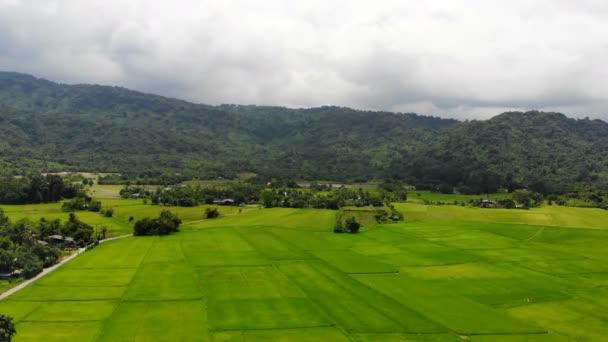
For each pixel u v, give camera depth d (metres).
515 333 77.44
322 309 87.50
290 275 113.00
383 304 91.38
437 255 139.50
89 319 80.75
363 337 74.44
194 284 103.44
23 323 78.69
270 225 195.62
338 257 134.88
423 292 100.56
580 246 156.62
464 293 100.38
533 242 163.50
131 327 77.06
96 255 134.75
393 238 169.12
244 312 85.25
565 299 96.81
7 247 126.50
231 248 146.25
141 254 136.12
